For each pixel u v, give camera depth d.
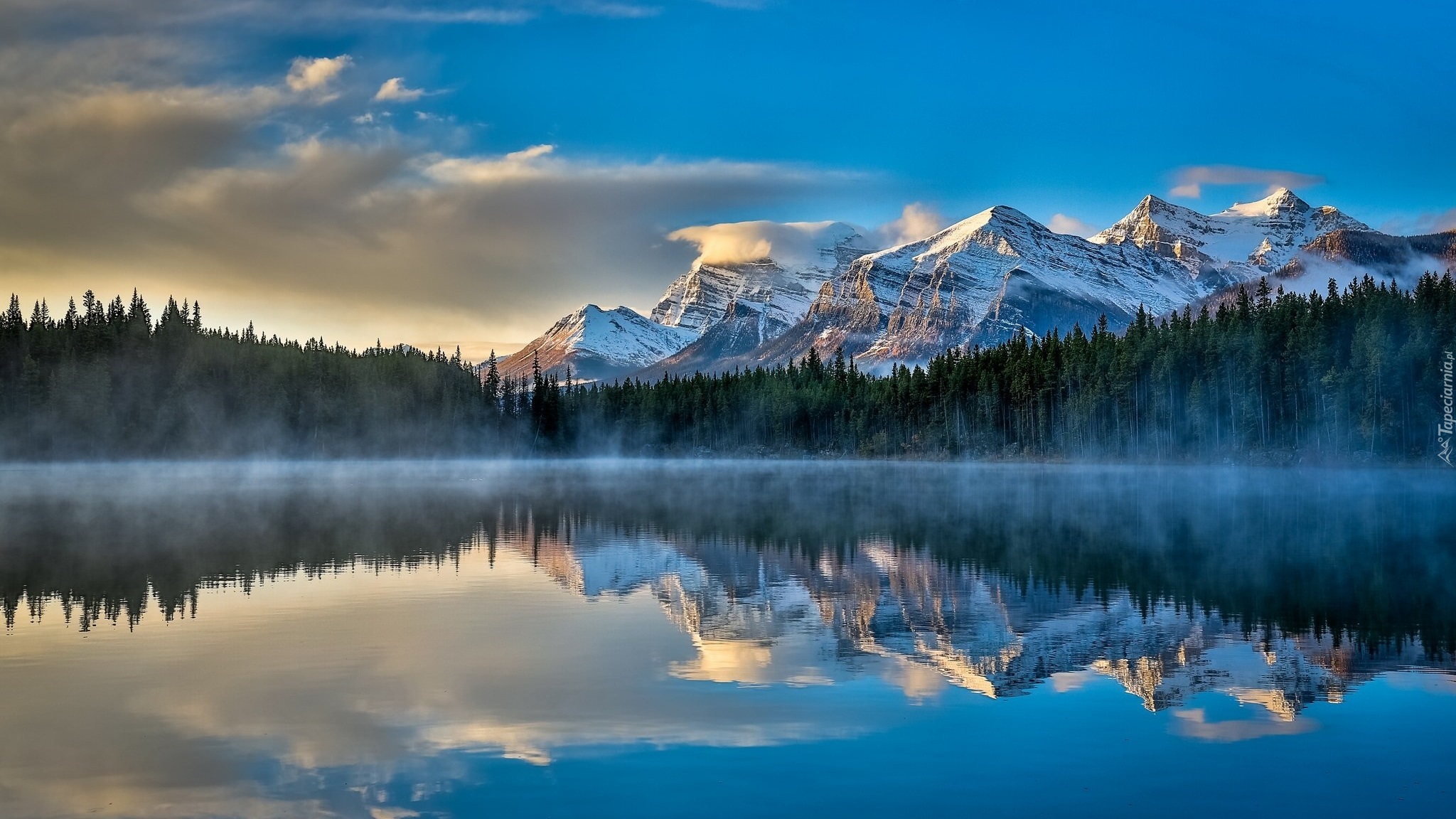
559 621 31.42
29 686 24.06
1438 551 46.50
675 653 27.16
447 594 36.47
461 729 20.86
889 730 20.69
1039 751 19.44
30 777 18.39
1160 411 150.50
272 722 21.34
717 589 37.41
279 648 27.80
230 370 190.50
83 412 169.12
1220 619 31.16
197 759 19.25
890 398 197.38
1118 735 20.34
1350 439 131.12
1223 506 74.44
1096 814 16.70
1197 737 20.17
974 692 23.30
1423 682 23.94
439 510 75.62
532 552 48.44
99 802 17.31
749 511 72.44
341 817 16.73
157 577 40.69
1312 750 19.45
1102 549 47.97
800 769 18.61
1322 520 62.09
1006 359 185.12
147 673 25.25
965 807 16.95
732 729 20.73
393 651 27.45
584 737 20.39
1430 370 126.31
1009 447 173.88
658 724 21.09
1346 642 27.91
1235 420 142.00
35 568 42.91
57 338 180.88
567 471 161.62
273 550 49.34
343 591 37.28
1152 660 26.05
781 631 29.88
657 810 16.94
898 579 39.34
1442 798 17.22
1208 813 16.70
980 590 36.53
